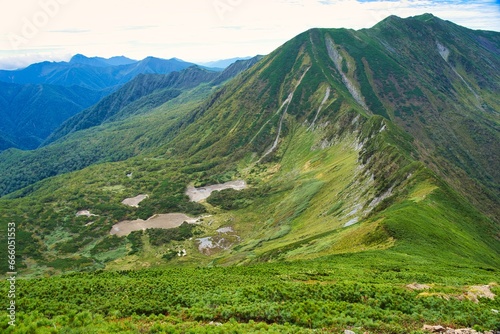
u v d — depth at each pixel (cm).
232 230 15712
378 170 12938
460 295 4050
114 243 15175
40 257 14150
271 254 10075
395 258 6575
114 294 4356
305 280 5106
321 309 3503
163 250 14338
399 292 4103
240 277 5481
